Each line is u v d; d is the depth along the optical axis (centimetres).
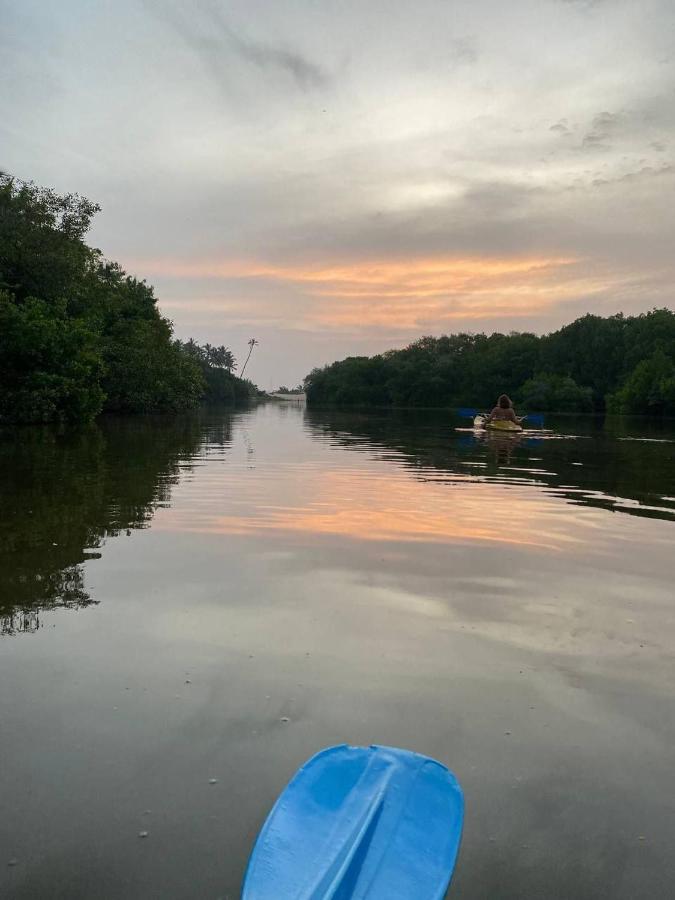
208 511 617
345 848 170
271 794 195
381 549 479
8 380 1895
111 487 755
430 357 8762
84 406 2031
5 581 388
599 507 662
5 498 666
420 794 192
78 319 2164
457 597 372
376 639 309
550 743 224
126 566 424
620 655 296
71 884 162
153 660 282
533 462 1120
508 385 7644
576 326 7150
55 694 252
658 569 433
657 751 221
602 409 6419
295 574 412
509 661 288
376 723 235
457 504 674
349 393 8725
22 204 2295
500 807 192
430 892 160
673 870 169
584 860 173
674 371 4909
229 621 329
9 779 200
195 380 4225
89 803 190
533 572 423
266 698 251
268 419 3097
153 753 214
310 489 771
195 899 158
